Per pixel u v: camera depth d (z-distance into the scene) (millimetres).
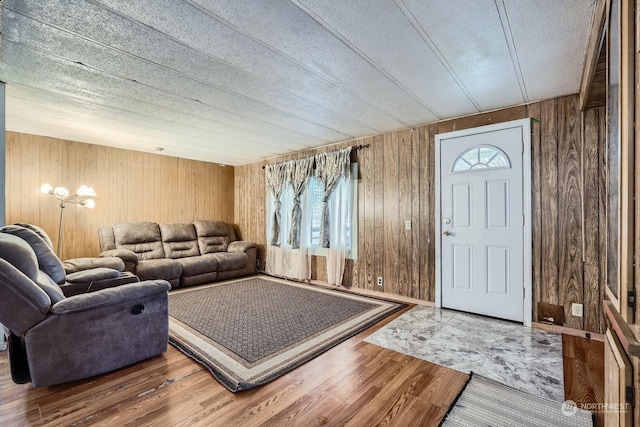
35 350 1809
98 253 4645
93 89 2662
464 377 2033
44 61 2189
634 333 842
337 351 2424
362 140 4262
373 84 2559
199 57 2137
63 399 1784
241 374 2049
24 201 4047
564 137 2793
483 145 3240
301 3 1589
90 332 1986
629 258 869
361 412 1678
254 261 5637
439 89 2662
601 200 2609
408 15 1687
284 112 3234
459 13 1672
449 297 3469
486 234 3211
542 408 1705
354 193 4344
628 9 872
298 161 5004
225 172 6328
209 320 3100
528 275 2949
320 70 2318
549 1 1571
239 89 2656
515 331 2814
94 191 4484
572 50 2039
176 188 5562
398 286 3881
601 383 1948
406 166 3826
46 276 2281
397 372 2102
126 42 1954
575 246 2729
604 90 2283
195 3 1588
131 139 4348
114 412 1669
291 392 1868
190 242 5379
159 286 2307
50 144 4234
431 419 1621
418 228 3713
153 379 2010
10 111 3209
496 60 2176
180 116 3365
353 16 1694
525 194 2975
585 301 2682
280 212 5293
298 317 3191
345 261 4410
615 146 1102
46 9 1626
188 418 1622
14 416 1630
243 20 1733
